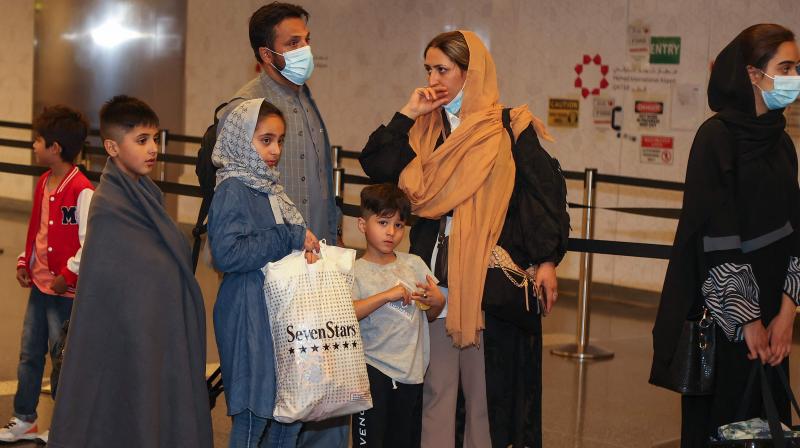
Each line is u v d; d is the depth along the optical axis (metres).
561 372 5.91
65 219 3.97
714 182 3.09
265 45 3.33
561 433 4.66
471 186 3.38
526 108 3.61
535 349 3.52
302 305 2.97
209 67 11.28
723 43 8.02
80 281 3.01
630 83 8.49
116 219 3.03
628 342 6.87
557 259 3.43
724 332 3.14
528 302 3.38
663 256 4.35
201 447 3.05
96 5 11.88
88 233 3.04
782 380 3.12
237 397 3.03
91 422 2.97
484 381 3.49
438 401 3.48
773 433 2.97
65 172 4.07
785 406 3.29
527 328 3.42
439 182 3.43
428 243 3.52
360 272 3.32
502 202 3.41
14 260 8.81
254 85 3.36
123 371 2.98
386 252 3.34
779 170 3.11
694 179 3.14
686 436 3.40
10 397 4.75
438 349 3.50
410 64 9.88
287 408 2.93
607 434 4.66
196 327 3.11
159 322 3.00
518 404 3.47
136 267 3.01
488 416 3.46
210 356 5.82
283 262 3.00
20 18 12.21
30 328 4.08
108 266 3.00
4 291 7.48
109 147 3.13
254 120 2.99
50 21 12.12
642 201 8.52
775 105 3.09
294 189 3.32
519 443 3.46
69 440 2.95
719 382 3.18
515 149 3.50
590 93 8.71
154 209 3.11
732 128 3.12
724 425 3.07
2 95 12.32
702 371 3.20
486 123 3.46
